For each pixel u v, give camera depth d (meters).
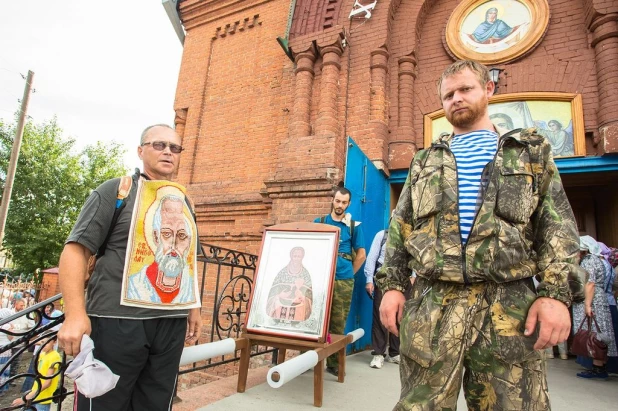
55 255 19.09
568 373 4.34
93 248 1.57
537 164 1.36
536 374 1.22
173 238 1.80
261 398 2.78
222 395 2.81
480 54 5.42
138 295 1.61
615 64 4.61
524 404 1.18
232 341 2.75
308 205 5.05
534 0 5.29
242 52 7.31
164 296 1.70
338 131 5.48
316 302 2.94
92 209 1.60
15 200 19.00
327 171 5.00
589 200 7.09
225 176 6.71
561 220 1.28
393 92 5.73
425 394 1.28
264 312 3.04
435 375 1.28
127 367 1.55
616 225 6.04
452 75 1.58
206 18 7.93
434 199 1.43
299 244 3.26
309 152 5.29
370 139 5.40
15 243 18.52
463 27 5.66
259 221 6.00
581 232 7.03
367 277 4.09
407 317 1.40
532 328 1.17
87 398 1.51
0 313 4.97
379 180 5.32
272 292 3.11
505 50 5.30
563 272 1.19
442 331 1.30
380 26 5.77
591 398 3.26
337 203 3.68
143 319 1.61
